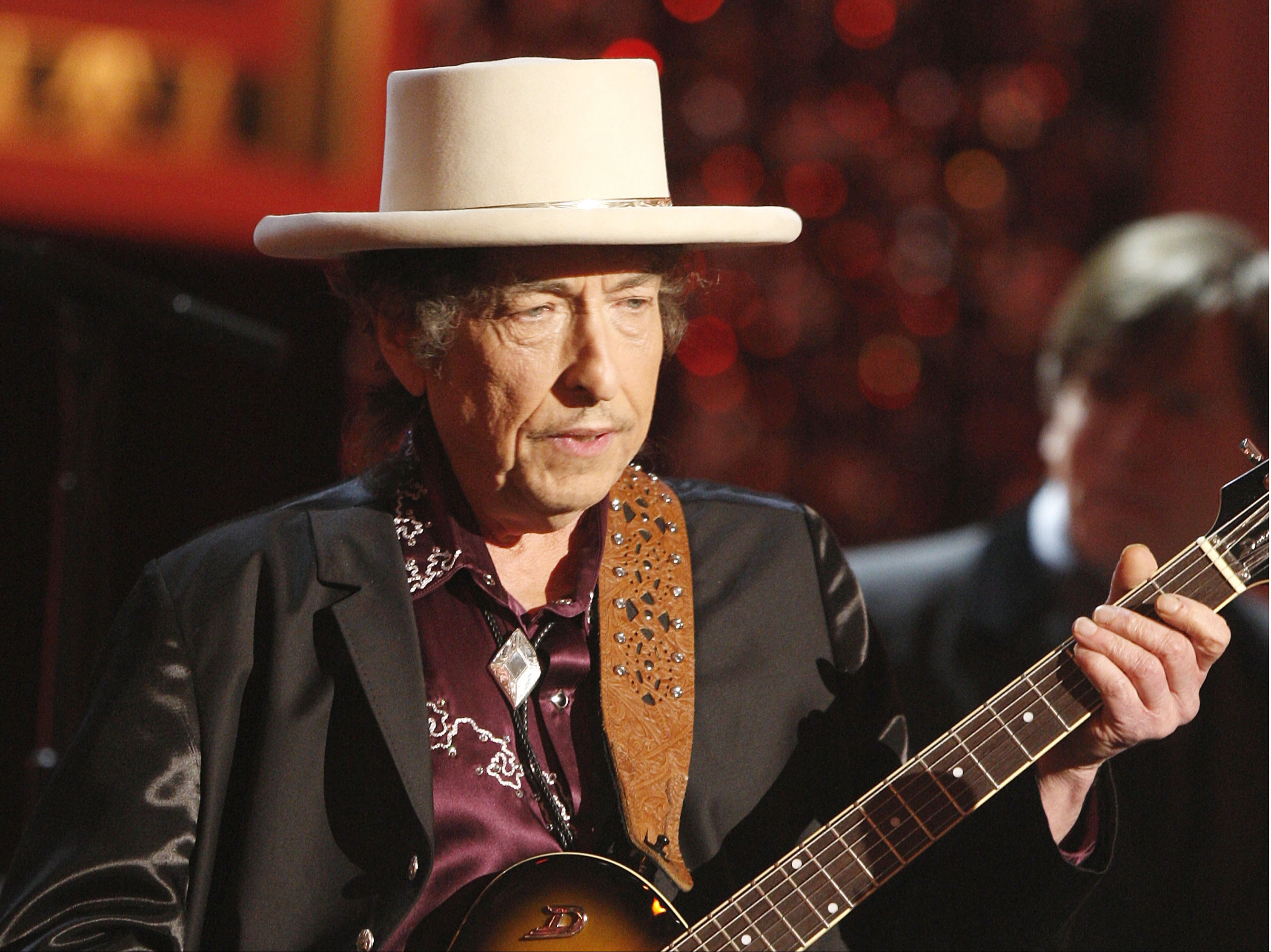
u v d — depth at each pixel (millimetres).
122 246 12328
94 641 7406
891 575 8523
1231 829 7660
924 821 5238
